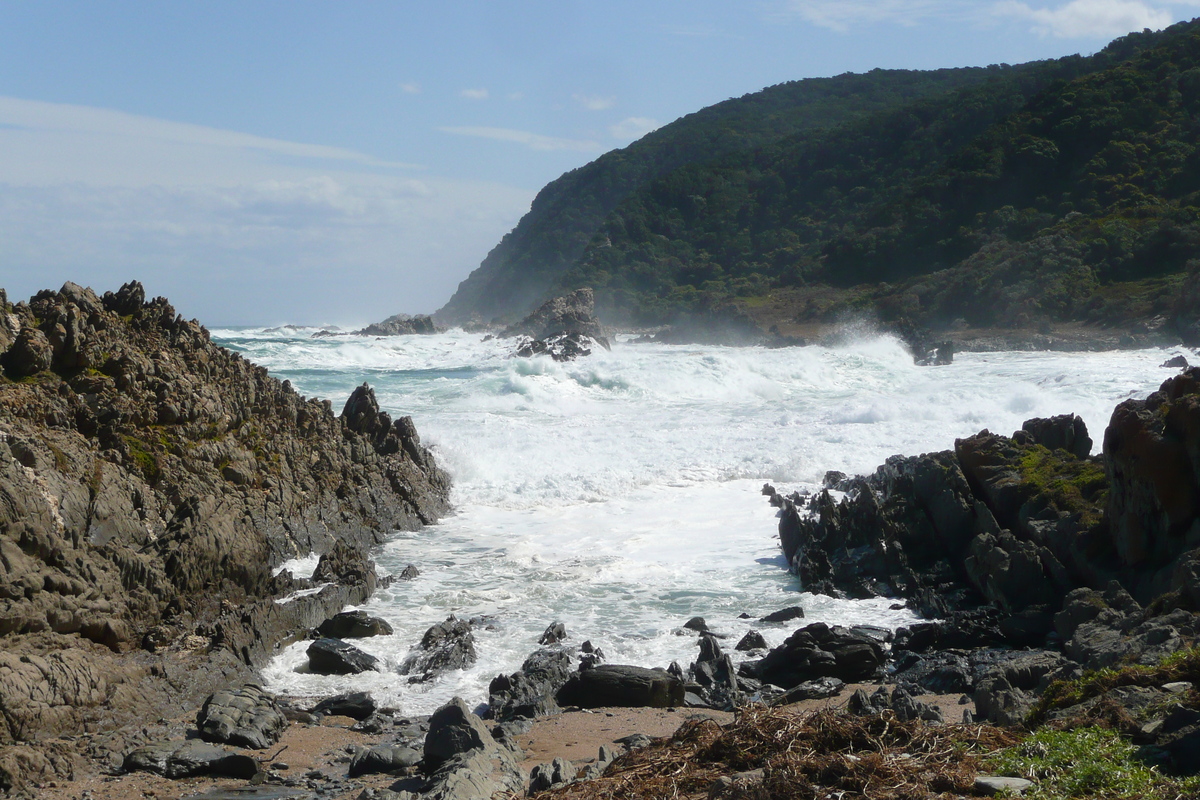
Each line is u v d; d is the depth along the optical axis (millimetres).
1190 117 100750
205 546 16562
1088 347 68750
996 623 16828
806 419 35438
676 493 26516
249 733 12391
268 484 20766
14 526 13586
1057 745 7906
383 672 15172
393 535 23359
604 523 24031
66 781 11195
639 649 15750
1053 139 107000
